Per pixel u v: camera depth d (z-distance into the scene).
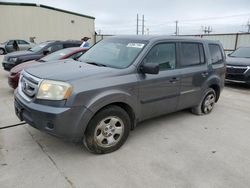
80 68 3.51
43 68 3.55
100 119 3.23
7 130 4.06
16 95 3.49
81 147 3.56
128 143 3.77
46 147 3.53
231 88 8.56
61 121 2.89
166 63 4.11
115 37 4.56
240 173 3.08
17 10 27.12
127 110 3.63
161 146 3.72
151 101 3.86
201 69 4.78
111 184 2.76
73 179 2.82
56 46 9.05
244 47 9.98
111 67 3.63
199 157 3.43
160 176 2.95
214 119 5.05
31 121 3.09
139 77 3.59
